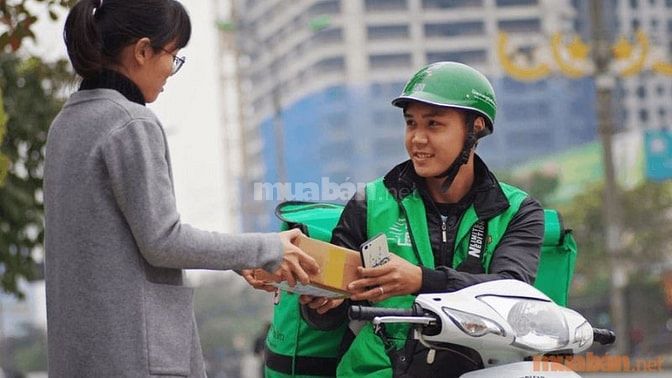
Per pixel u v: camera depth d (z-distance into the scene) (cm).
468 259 601
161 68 536
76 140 513
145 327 501
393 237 609
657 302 5094
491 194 608
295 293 596
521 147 8675
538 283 658
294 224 649
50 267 519
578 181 7625
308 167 9600
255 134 10550
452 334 511
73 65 530
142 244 501
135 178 502
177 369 504
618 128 4216
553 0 9488
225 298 9519
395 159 9019
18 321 9331
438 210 611
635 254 6881
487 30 9694
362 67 9875
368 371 594
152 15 529
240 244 516
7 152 1689
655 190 6938
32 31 971
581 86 8544
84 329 504
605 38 3978
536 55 4512
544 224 617
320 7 10194
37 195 1738
